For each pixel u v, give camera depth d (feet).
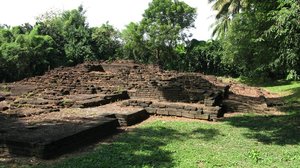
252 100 55.83
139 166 23.93
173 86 54.75
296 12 35.29
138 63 96.58
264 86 93.56
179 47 148.25
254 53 74.79
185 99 53.26
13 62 95.25
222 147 30.12
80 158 25.44
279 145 30.99
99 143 30.89
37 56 101.76
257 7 58.54
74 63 122.62
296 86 81.30
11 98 53.98
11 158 25.71
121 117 39.29
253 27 62.28
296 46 40.19
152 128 37.96
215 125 40.11
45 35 112.57
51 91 58.75
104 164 24.04
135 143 30.76
